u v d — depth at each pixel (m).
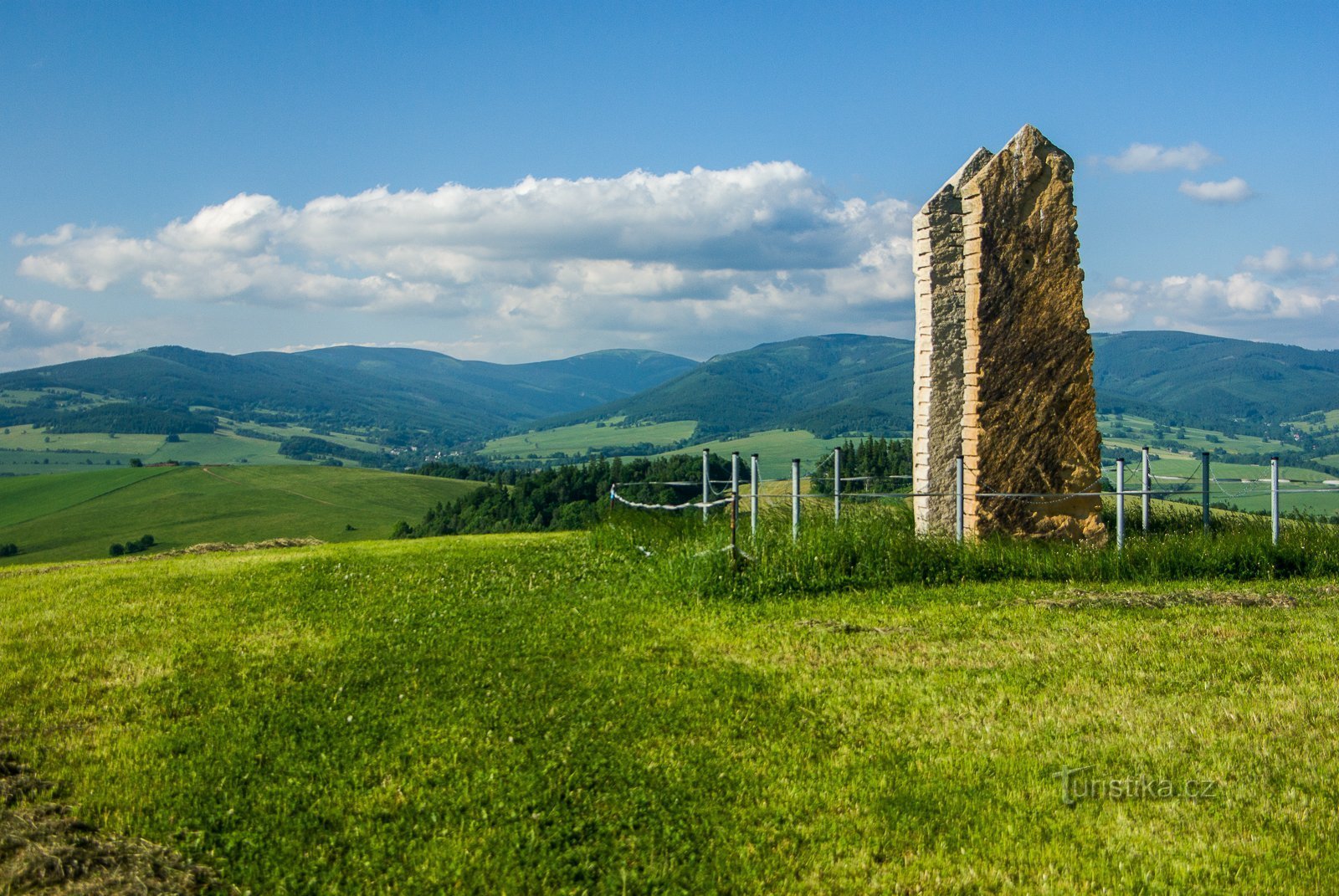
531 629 9.88
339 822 5.66
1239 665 7.96
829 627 9.75
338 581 12.59
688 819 5.70
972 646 8.88
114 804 5.81
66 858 4.93
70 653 8.95
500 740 6.72
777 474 139.75
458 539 18.62
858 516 13.52
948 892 4.94
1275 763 6.09
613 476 56.22
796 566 11.81
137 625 10.04
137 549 100.12
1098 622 9.56
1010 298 13.58
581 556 14.46
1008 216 13.59
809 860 5.26
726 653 8.97
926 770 6.27
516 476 140.75
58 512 118.44
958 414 14.80
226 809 5.79
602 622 10.20
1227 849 5.17
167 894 4.79
